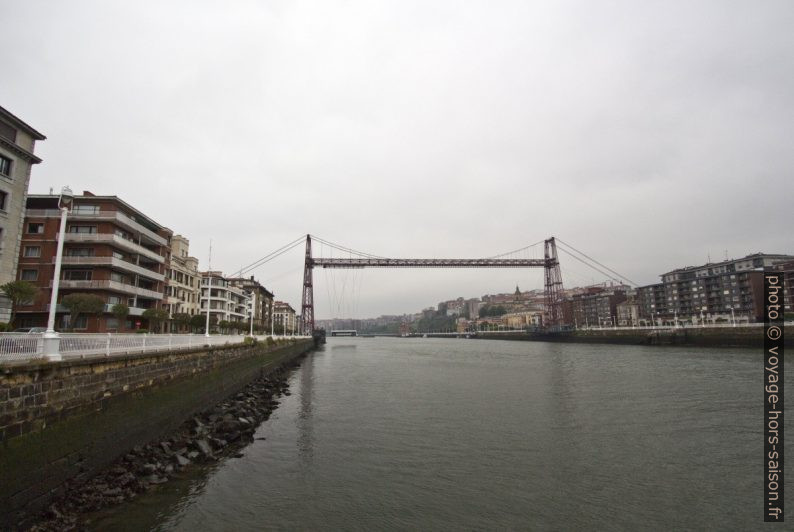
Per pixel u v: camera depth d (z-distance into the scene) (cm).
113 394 1581
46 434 1217
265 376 4400
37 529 1112
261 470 1647
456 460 1783
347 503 1372
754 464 1717
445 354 9450
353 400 3222
